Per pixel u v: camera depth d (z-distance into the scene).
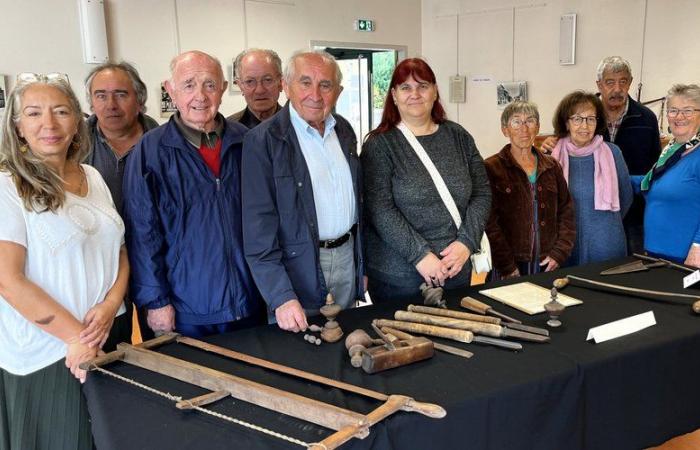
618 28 5.61
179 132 1.82
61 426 1.57
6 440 1.57
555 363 1.43
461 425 1.25
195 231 1.82
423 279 2.12
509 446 1.34
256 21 5.82
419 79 2.04
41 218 1.48
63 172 1.58
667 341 1.57
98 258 1.61
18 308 1.45
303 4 6.14
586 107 2.63
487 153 6.80
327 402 1.24
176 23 5.30
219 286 1.84
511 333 1.57
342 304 2.04
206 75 1.78
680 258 2.48
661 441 1.62
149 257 1.78
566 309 1.82
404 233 2.02
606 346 1.53
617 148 2.76
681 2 5.19
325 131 1.96
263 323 2.02
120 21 4.99
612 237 2.69
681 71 5.28
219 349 1.55
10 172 1.46
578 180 2.69
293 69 1.85
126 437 1.15
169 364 1.41
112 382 1.39
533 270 2.56
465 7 6.71
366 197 2.12
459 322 1.62
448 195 2.10
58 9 4.65
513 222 2.55
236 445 1.11
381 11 6.78
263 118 2.82
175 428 1.18
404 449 1.18
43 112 1.47
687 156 2.46
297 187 1.87
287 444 1.10
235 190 1.88
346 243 2.02
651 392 1.56
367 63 6.91
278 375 1.40
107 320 1.61
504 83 6.47
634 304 1.86
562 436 1.41
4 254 1.43
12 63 4.49
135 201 1.76
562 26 5.93
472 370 1.41
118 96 2.28
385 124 2.17
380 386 1.33
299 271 1.89
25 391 1.54
